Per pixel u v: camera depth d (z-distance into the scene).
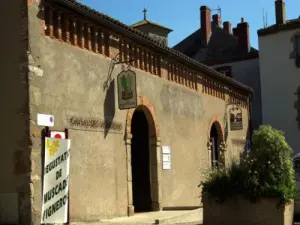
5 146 11.46
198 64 21.11
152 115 17.19
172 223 12.55
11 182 11.32
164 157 17.78
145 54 17.16
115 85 14.85
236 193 9.91
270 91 32.50
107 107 14.34
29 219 11.05
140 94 16.53
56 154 11.92
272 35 32.69
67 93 12.66
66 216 12.11
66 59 12.75
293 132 31.58
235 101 27.06
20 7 11.56
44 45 11.96
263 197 9.76
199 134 21.45
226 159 11.23
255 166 10.04
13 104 11.45
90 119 13.50
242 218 9.88
